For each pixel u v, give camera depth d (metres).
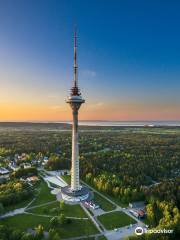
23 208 187.62
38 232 145.38
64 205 191.50
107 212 182.38
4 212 179.62
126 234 154.38
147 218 170.75
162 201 184.25
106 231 157.50
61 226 162.25
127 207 190.50
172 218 160.00
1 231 142.75
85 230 158.00
